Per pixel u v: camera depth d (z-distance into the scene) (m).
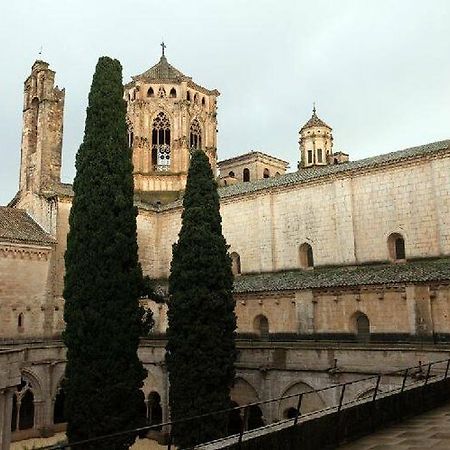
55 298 49.75
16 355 25.22
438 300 32.97
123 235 32.06
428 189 38.59
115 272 31.23
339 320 37.44
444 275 32.84
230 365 31.23
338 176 43.62
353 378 30.86
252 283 45.19
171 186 63.31
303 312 39.19
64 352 42.62
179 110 64.44
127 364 30.38
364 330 36.47
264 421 34.41
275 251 47.47
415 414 17.61
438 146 40.34
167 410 38.69
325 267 43.59
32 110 59.16
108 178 32.59
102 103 34.00
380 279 35.94
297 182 46.31
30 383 40.31
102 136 33.41
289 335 40.16
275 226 47.84
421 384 18.84
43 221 52.50
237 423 36.19
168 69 70.56
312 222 45.16
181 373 30.58
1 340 44.91
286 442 12.73
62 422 42.56
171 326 31.89
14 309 46.41
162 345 40.38
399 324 34.44
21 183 57.97
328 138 74.06
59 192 52.62
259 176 78.25
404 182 40.00
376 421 15.61
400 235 40.00
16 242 47.28
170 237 56.94
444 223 37.12
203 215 32.84
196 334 30.64
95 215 31.94
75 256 31.89
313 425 13.56
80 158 33.56
